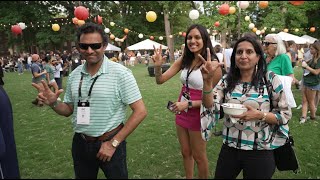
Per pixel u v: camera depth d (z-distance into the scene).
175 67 2.91
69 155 3.93
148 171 3.41
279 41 3.97
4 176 2.30
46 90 2.10
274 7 14.93
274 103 2.06
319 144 4.17
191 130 2.62
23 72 19.22
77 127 2.06
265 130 2.05
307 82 5.21
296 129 4.89
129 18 21.64
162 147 4.16
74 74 2.12
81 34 1.95
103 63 2.04
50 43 17.62
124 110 2.12
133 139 4.49
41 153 4.01
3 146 2.31
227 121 2.13
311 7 15.07
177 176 3.27
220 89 2.17
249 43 2.01
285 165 2.24
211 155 3.82
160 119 5.66
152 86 10.67
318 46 5.06
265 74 2.06
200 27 2.58
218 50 7.37
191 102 2.55
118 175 2.07
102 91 1.98
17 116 6.22
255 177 2.04
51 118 5.98
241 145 2.05
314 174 3.21
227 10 7.33
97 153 2.04
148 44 23.12
